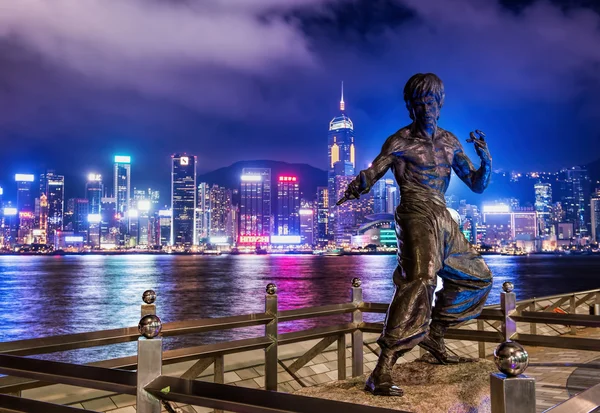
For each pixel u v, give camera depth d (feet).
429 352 16.87
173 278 362.33
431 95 15.31
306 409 6.75
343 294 235.20
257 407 7.06
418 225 14.57
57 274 418.72
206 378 19.35
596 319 15.29
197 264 645.10
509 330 16.63
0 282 328.29
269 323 16.55
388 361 13.76
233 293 248.32
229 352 15.44
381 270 467.11
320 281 321.93
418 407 12.83
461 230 16.72
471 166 16.11
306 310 17.51
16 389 12.07
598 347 14.25
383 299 207.92
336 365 22.91
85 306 201.77
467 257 15.62
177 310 184.75
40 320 165.99
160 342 8.27
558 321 15.80
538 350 28.76
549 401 17.97
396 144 15.34
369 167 15.21
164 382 7.99
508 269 466.70
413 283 13.97
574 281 297.12
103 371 8.57
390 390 13.56
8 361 9.50
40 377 9.09
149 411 8.16
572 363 24.31
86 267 561.43
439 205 15.16
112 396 16.92
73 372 8.78
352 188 15.15
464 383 14.51
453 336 17.62
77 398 16.40
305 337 17.54
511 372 6.45
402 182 15.37
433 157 15.31
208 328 15.05
